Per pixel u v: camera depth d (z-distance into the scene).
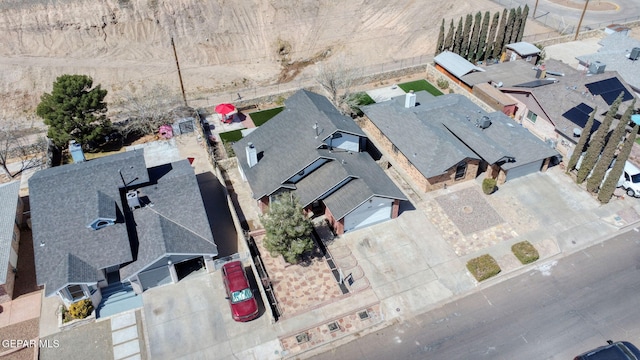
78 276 29.81
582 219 38.88
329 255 35.88
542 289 33.50
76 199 33.28
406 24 74.25
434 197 40.97
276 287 33.53
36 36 65.19
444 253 36.09
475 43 59.97
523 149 42.25
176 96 59.19
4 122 58.41
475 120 46.38
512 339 30.31
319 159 38.78
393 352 29.72
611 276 34.28
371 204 36.75
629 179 40.88
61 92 43.69
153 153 46.78
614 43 60.53
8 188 38.47
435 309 32.25
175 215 34.16
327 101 46.56
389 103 48.72
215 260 34.06
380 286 33.66
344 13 75.19
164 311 31.73
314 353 29.77
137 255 31.83
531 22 74.69
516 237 37.34
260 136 42.84
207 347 29.80
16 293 33.06
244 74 68.38
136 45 68.31
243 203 40.69
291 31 73.00
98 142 48.06
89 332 30.58
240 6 72.81
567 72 53.34
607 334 30.53
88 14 66.88
